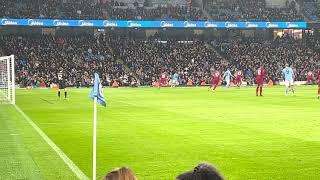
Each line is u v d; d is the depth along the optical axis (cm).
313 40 8844
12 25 7338
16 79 6881
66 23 7575
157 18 8369
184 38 8600
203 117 2800
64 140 1927
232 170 1371
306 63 8225
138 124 2467
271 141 1886
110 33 8419
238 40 8712
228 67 7900
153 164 1452
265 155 1592
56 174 1318
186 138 1966
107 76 7288
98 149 1711
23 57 7319
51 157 1565
